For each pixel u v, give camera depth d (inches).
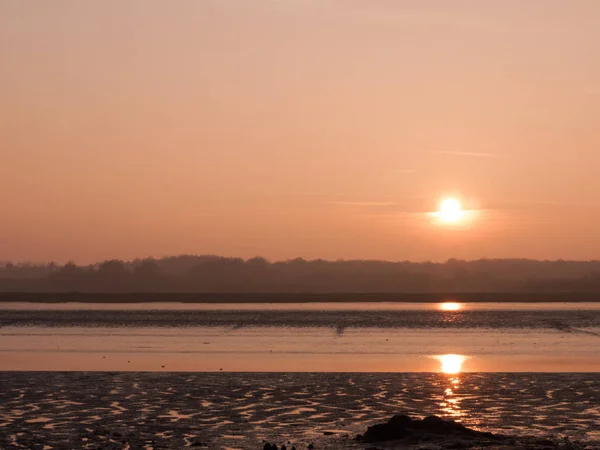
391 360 3417.8
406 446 1560.0
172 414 2034.9
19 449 1612.9
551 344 4343.0
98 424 1893.5
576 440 1665.8
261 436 1747.0
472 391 2383.1
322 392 2383.1
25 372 2866.6
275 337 4926.2
